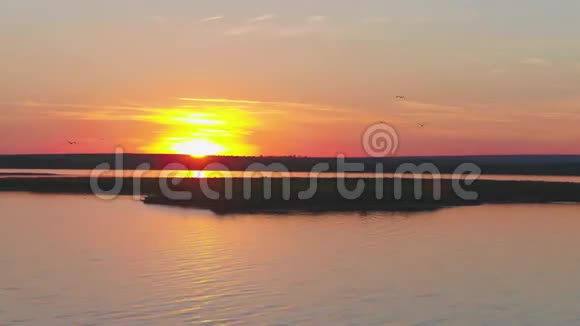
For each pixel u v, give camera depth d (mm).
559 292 23547
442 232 38250
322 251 31250
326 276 25625
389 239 35312
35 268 27141
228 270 26625
